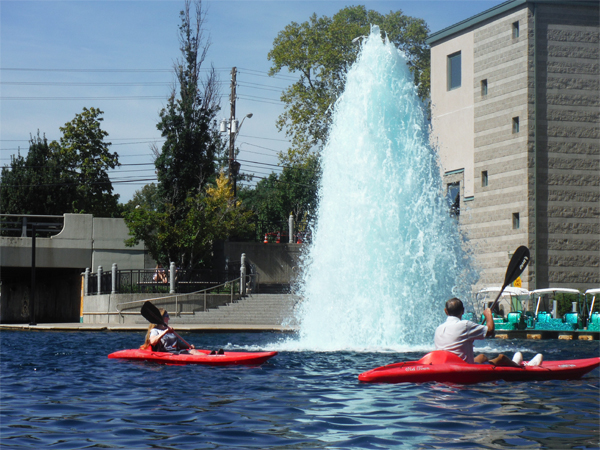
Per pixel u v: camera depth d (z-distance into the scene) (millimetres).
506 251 37906
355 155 21062
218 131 42500
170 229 39188
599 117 37719
